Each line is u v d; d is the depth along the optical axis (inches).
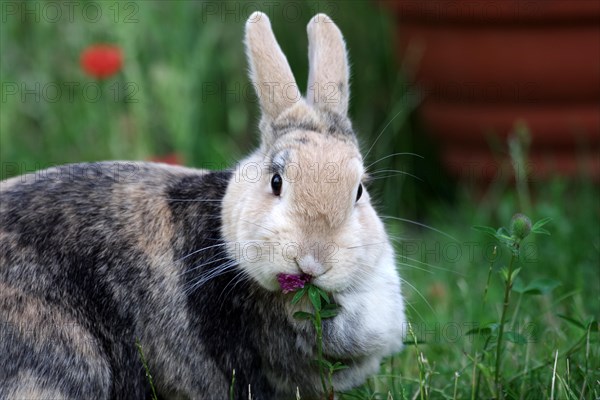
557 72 405.4
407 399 265.9
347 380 260.1
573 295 323.9
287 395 261.9
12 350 242.2
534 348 295.4
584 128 414.9
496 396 261.6
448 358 296.8
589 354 273.9
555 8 392.2
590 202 393.1
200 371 257.8
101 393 251.0
